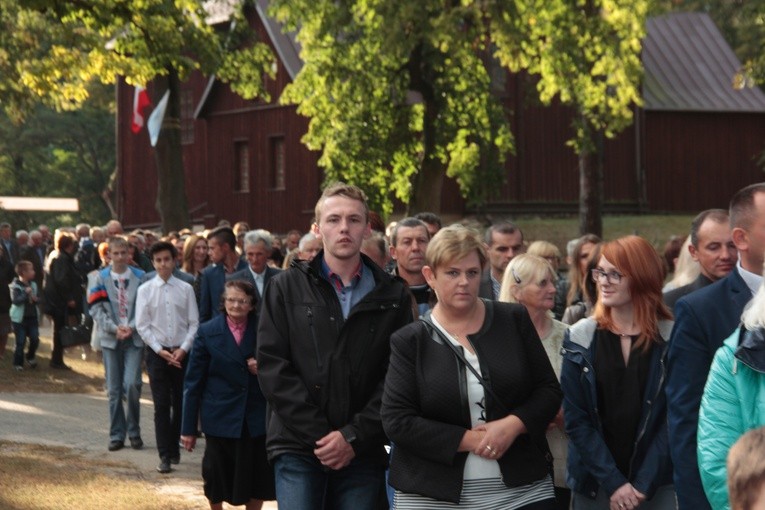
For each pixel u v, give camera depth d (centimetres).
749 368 940
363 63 6425
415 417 1147
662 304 1284
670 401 1091
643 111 10169
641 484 1245
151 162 10819
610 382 1274
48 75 5325
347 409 1309
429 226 2266
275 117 9794
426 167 6694
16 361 4241
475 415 1146
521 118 9862
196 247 3070
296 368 1325
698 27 10981
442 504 1148
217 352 1833
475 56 6544
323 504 1328
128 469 2425
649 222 9819
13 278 4334
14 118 6588
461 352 1154
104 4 4122
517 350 1166
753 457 532
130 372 2691
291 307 1334
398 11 5825
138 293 2502
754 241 1080
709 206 10425
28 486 2156
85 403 3453
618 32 6319
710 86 10506
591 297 1667
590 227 7288
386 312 1330
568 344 1295
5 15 5925
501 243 1959
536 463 1157
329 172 6719
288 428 1309
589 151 6656
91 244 5291
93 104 13888
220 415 1817
